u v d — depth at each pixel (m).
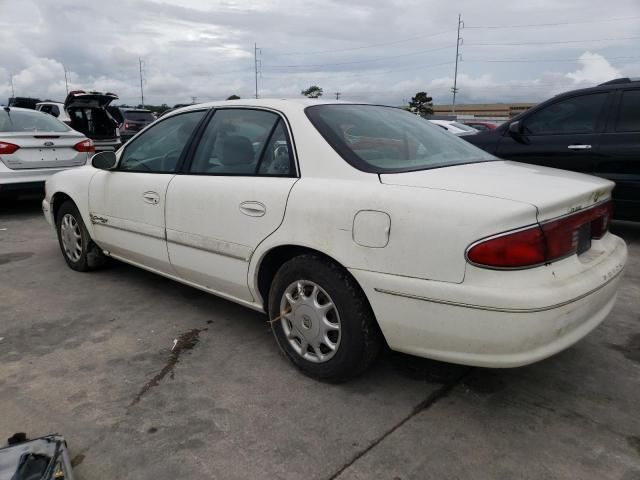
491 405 2.66
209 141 3.42
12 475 1.97
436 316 2.32
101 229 4.28
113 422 2.53
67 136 7.55
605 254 2.71
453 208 2.27
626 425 2.49
